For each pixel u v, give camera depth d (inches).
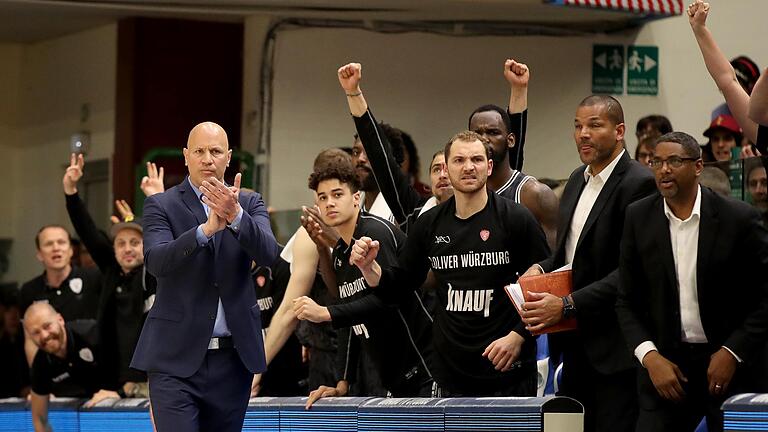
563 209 406.6
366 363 455.8
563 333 401.4
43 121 936.3
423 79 735.7
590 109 394.9
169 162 814.5
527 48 725.9
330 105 746.8
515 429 378.6
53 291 617.0
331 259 449.4
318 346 478.6
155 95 816.9
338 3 697.0
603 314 389.7
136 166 813.2
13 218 969.5
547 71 724.7
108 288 551.2
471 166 398.6
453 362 407.5
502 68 729.6
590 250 391.9
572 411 373.1
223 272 389.7
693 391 368.2
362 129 458.9
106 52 855.1
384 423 418.6
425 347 432.5
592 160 395.9
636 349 369.4
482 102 731.4
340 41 742.5
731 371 355.3
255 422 466.3
